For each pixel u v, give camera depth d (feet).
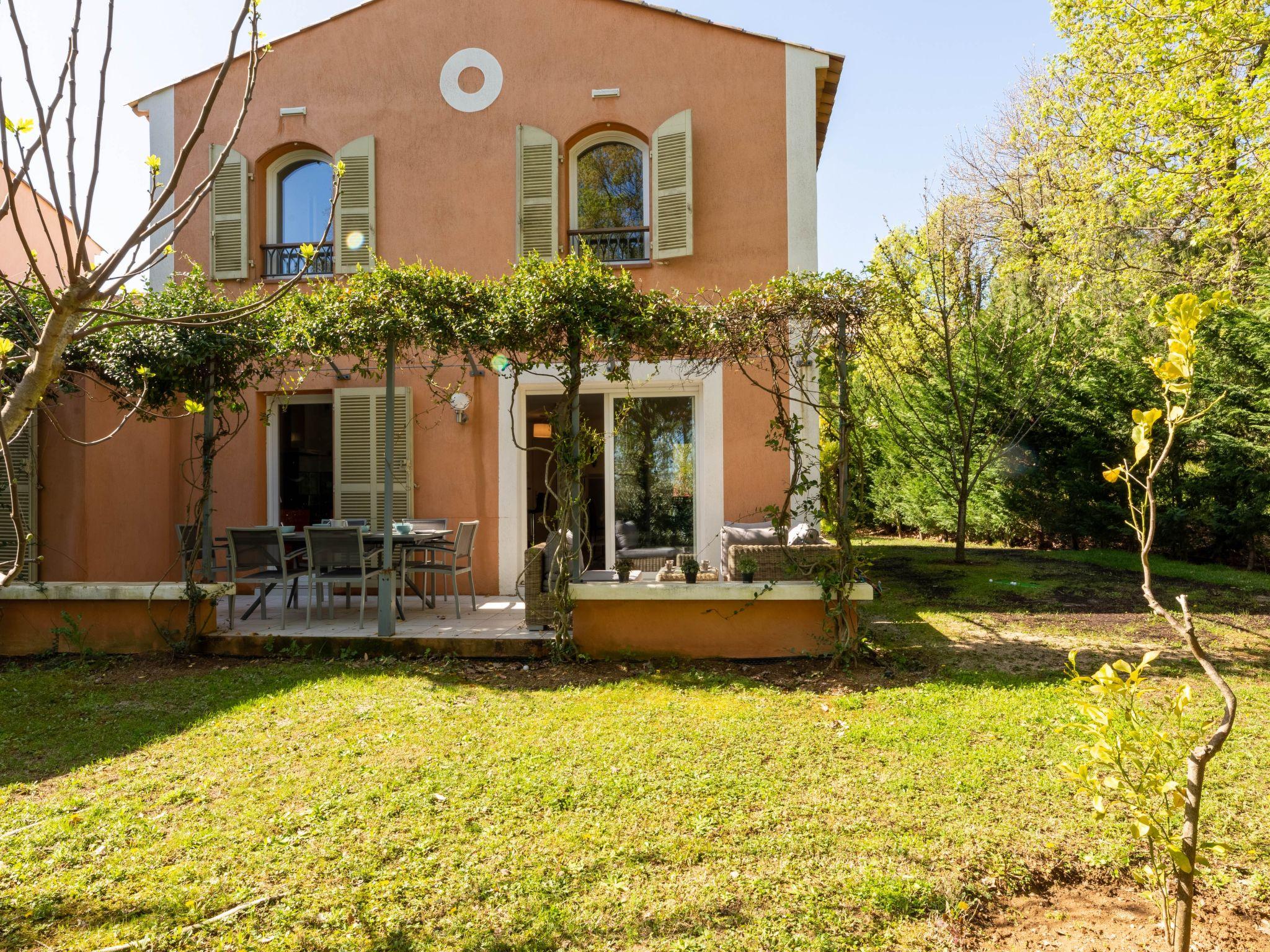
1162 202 33.47
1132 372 34.88
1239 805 10.85
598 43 28.94
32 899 8.91
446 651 19.94
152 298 21.24
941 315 35.35
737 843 10.07
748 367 27.45
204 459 21.53
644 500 28.73
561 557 19.58
